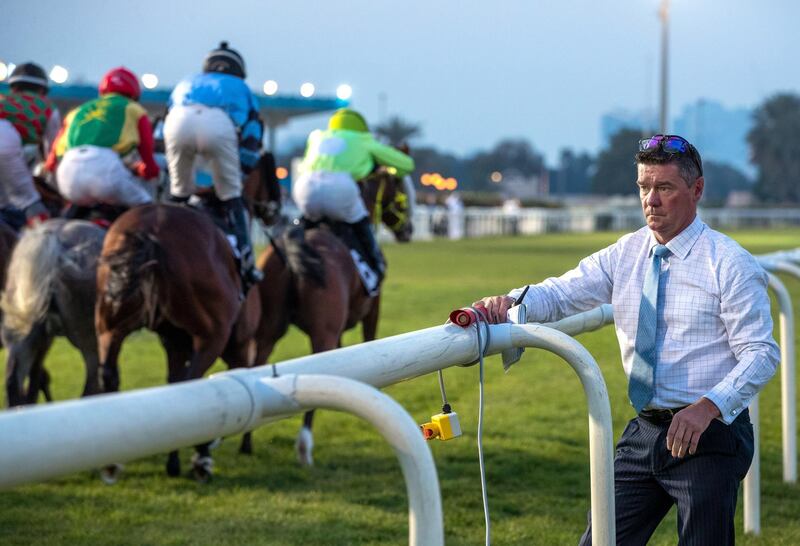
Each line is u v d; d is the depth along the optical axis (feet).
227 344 22.76
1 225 23.26
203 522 18.10
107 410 5.08
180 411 5.48
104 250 19.40
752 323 9.51
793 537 17.02
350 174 25.66
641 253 10.23
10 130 23.95
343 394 6.12
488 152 449.48
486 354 9.05
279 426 26.63
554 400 29.50
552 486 20.54
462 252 95.96
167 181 25.71
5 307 19.75
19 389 20.18
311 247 23.41
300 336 44.14
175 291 19.57
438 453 23.18
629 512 10.25
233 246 21.34
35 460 4.66
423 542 6.07
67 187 22.09
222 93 22.16
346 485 20.80
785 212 197.88
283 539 17.06
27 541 16.84
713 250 9.78
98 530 17.53
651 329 9.89
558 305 10.34
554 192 533.96
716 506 9.64
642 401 9.87
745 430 10.05
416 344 8.05
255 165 23.54
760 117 340.18
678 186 9.73
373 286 25.52
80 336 20.90
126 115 22.31
